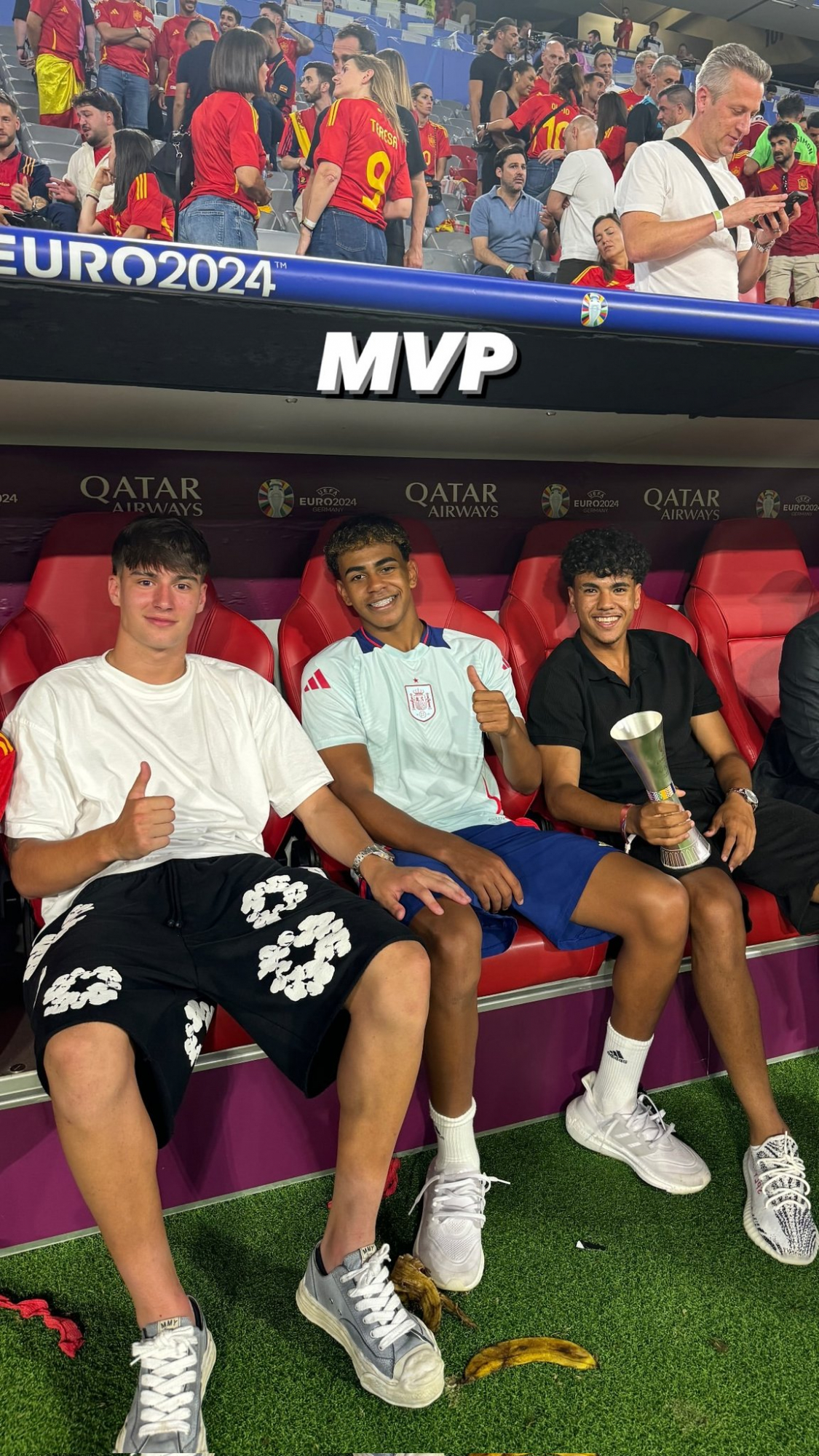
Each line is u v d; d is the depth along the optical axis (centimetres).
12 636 160
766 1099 143
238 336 132
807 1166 150
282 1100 142
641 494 241
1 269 110
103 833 121
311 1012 115
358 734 165
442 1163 136
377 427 195
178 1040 114
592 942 151
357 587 168
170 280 117
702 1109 167
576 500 234
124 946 119
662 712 183
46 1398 109
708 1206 144
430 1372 106
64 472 187
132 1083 105
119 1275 127
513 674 201
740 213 185
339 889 129
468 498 223
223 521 200
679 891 140
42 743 134
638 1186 148
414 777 170
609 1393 111
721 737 188
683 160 180
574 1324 121
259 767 149
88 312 122
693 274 186
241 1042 136
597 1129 153
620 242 188
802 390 179
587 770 183
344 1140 117
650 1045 157
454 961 129
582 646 185
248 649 173
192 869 135
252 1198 143
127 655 143
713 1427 106
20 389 158
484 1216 136
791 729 189
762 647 227
